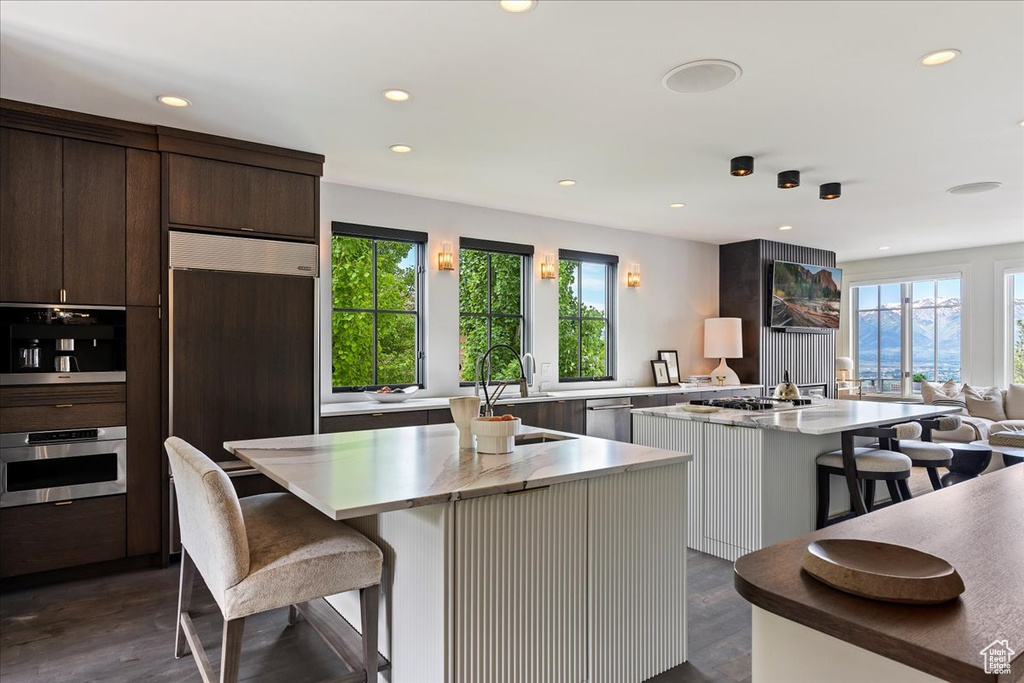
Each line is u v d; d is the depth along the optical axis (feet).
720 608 9.62
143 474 11.39
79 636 8.62
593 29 7.86
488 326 18.89
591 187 15.93
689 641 8.56
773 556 3.55
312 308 12.99
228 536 5.75
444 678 5.80
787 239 23.63
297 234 12.85
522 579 6.35
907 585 2.88
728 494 11.91
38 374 10.49
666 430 13.24
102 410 11.03
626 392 19.36
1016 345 24.06
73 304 10.76
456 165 13.99
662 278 23.16
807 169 14.14
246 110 10.65
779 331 24.35
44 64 8.86
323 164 13.67
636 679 7.42
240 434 12.11
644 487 7.56
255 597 5.82
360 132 11.75
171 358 11.44
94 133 10.94
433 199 17.40
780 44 8.23
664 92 9.85
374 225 16.34
